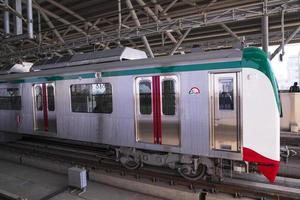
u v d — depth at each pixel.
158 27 10.36
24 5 12.77
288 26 13.79
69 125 8.05
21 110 9.61
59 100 8.26
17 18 8.97
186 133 5.88
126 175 6.81
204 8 10.99
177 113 6.00
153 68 6.25
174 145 6.09
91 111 7.48
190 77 5.77
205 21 9.45
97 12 13.84
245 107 5.22
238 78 5.28
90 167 7.52
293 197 5.16
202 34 15.98
